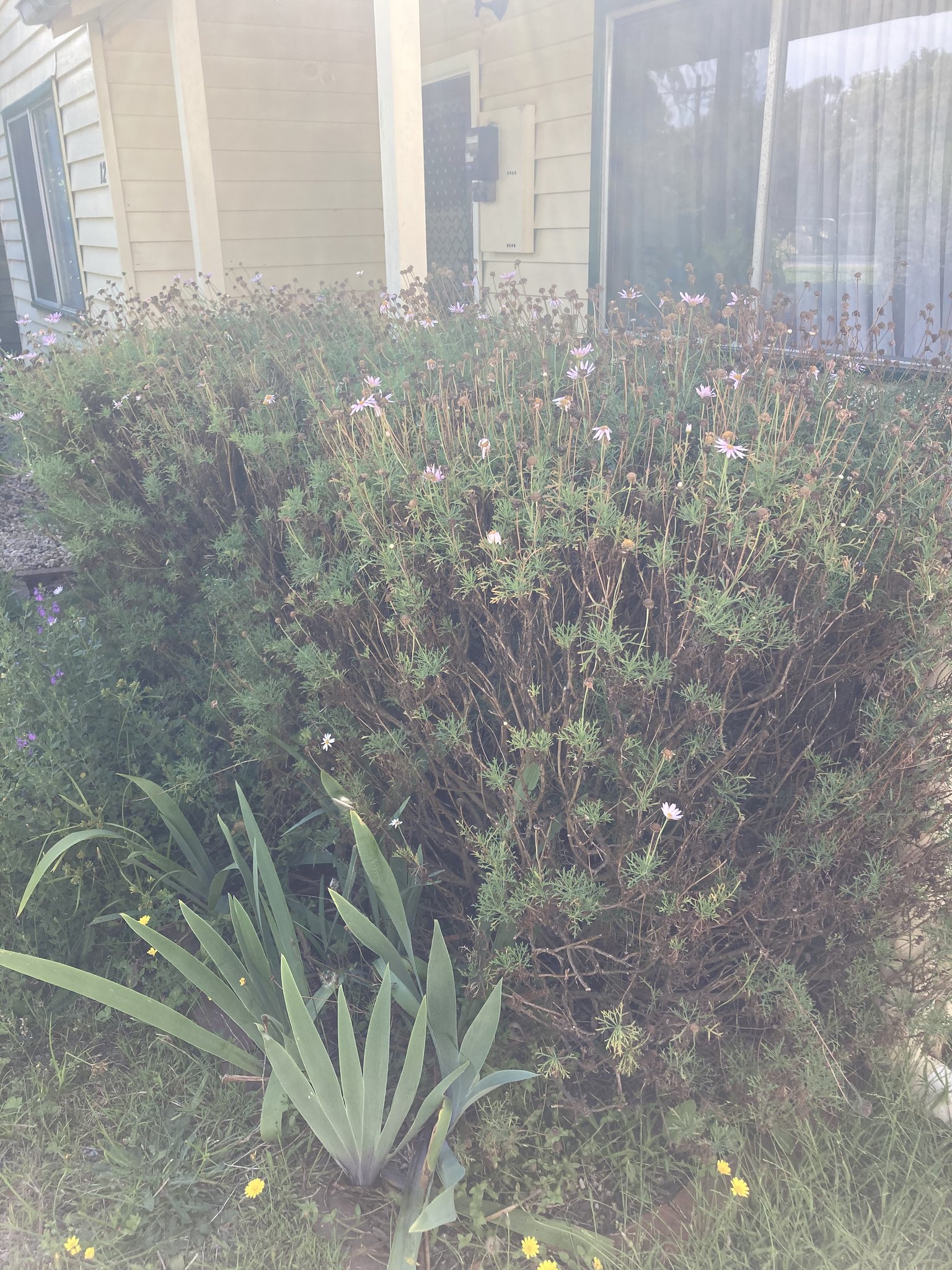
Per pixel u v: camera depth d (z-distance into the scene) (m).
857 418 2.71
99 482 3.89
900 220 4.10
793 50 4.32
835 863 2.27
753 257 4.69
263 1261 2.10
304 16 7.74
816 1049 2.20
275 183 7.98
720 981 2.25
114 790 3.10
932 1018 2.30
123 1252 2.14
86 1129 2.43
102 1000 2.18
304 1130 2.41
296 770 2.91
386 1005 2.05
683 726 2.23
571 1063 2.41
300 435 3.18
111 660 3.63
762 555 2.13
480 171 6.36
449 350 3.40
